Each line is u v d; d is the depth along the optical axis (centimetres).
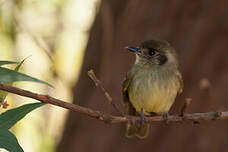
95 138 1228
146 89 998
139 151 1204
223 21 1173
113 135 1216
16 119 466
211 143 1170
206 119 679
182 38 1186
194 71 1183
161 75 1003
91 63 1248
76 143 1250
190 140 1179
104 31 1185
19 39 1433
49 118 1384
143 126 998
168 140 1191
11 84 502
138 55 1030
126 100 1061
